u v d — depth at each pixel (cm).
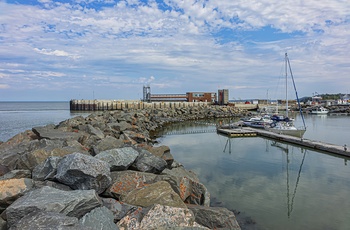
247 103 10375
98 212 623
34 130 1695
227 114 7369
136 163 1070
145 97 10138
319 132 3894
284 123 3828
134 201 759
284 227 1016
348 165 1967
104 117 3972
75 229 509
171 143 2947
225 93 9744
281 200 1279
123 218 636
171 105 8738
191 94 10112
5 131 3781
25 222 507
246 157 2227
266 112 7762
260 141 3116
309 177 1666
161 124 4975
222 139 3269
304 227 1019
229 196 1320
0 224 583
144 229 596
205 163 2003
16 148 1191
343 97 14850
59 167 796
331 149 2388
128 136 2195
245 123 4797
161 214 634
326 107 9494
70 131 1838
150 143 2717
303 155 2314
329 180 1606
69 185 765
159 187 814
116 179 863
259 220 1067
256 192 1387
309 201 1272
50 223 508
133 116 4441
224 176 1666
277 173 1748
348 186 1495
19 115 7506
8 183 677
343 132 3881
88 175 741
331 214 1133
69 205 602
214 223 790
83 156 787
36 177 817
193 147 2708
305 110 8662
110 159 960
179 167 1373
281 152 2447
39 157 931
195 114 6975
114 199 755
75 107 9175
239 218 1080
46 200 596
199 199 958
